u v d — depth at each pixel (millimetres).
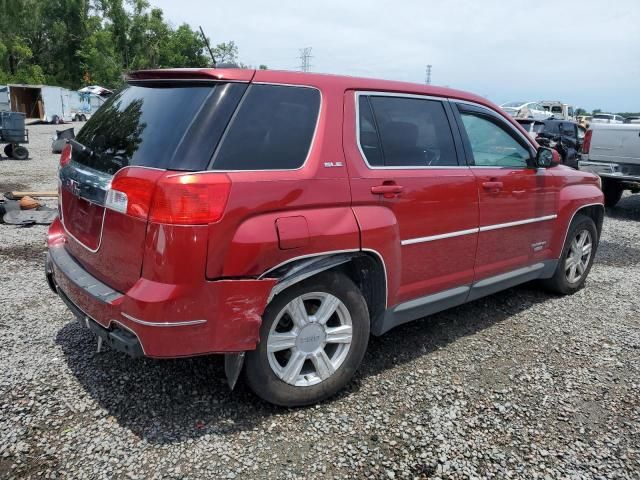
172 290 2531
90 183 2914
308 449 2766
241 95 2805
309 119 3039
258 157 2771
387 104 3494
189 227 2504
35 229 7086
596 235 5504
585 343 4188
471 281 4066
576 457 2801
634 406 3311
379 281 3363
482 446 2854
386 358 3803
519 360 3855
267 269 2736
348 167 3111
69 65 63812
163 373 3414
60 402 3051
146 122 2887
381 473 2615
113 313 2676
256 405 3125
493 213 4102
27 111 35406
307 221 2869
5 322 4078
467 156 3961
